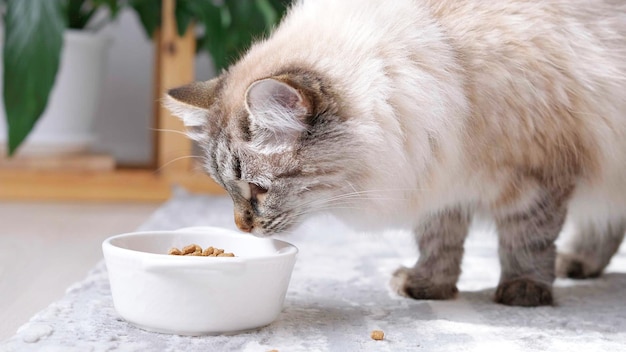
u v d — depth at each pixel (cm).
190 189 169
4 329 80
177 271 72
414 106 83
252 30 174
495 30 86
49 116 173
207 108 87
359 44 84
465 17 86
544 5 87
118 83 214
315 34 86
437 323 81
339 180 82
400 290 91
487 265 109
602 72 88
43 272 102
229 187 84
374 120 82
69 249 116
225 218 137
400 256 111
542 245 89
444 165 85
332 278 98
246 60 89
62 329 75
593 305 89
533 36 86
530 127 85
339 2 89
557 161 87
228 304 74
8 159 172
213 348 71
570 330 80
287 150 80
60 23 148
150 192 168
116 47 213
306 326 78
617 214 97
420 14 86
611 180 92
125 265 74
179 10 168
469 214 91
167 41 167
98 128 215
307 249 114
